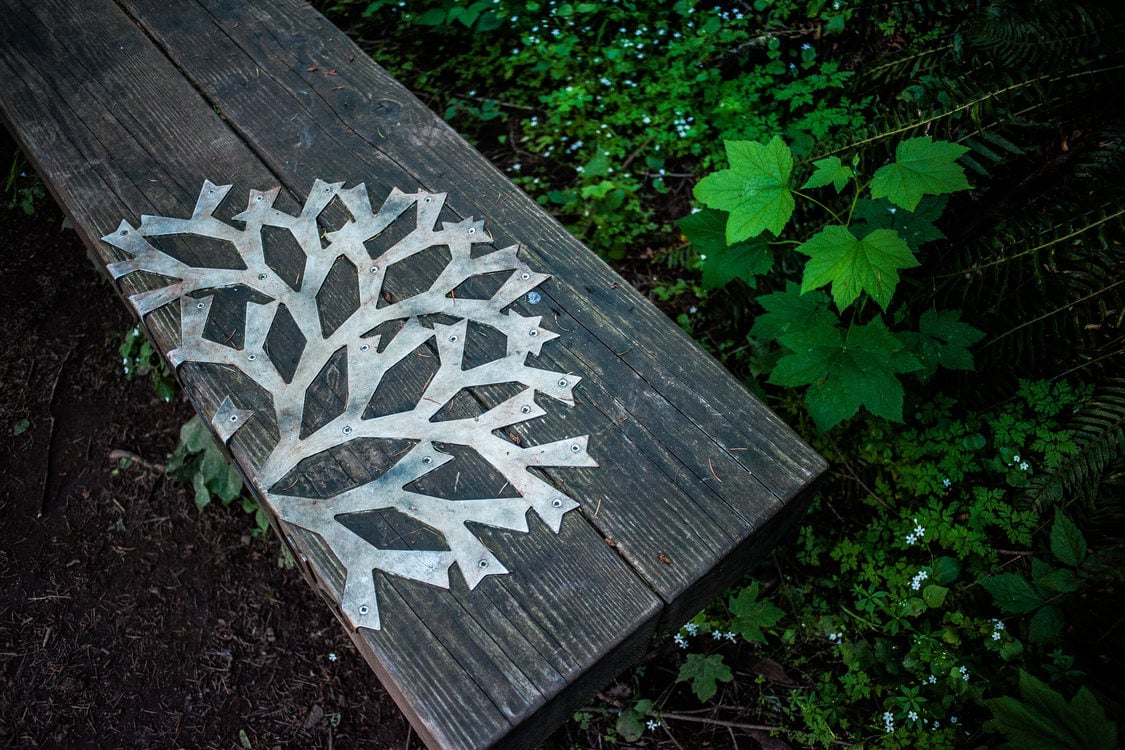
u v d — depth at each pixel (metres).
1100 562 2.13
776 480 1.91
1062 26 2.50
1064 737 1.82
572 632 1.72
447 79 3.92
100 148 2.58
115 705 2.61
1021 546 2.46
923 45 2.95
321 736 2.56
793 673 2.50
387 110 2.65
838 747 2.35
